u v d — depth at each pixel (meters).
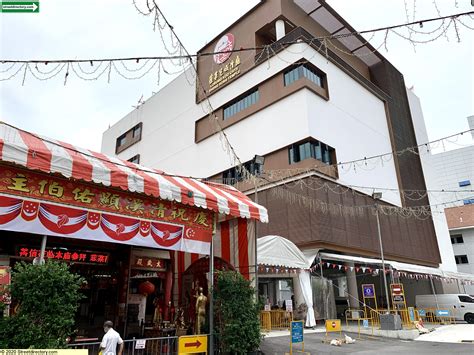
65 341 6.12
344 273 25.05
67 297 6.20
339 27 27.02
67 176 6.89
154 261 13.67
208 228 10.07
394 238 26.05
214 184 10.98
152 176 8.65
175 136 30.39
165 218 9.19
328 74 23.69
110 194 8.28
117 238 8.17
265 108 23.16
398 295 16.39
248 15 26.00
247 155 23.47
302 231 19.41
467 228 38.00
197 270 11.48
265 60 23.73
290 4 24.53
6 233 10.52
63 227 7.38
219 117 26.44
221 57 27.30
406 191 29.48
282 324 15.91
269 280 21.12
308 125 20.42
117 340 6.90
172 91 32.25
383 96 30.23
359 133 25.44
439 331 16.77
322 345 12.12
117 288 13.07
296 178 20.34
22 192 6.96
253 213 10.31
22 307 5.84
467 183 46.94
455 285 33.59
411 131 33.81
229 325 8.76
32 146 6.70
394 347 12.22
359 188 23.66
